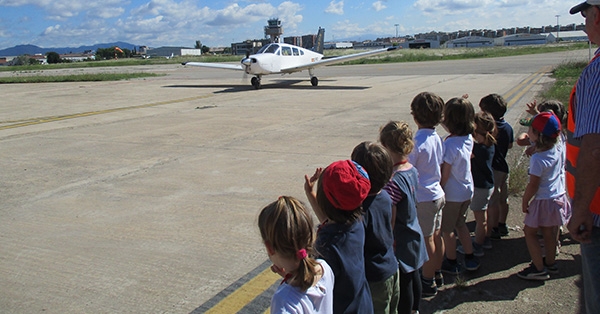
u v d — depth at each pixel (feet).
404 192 7.90
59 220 14.28
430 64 110.93
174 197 16.17
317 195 6.27
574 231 5.96
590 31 6.01
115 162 21.40
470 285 9.82
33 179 18.94
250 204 15.20
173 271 10.78
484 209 10.87
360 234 6.32
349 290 6.13
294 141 24.76
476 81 56.80
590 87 5.68
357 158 7.01
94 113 39.27
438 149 9.37
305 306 5.29
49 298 9.74
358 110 35.76
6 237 13.05
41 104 47.57
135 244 12.35
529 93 41.11
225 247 12.01
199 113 37.29
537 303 8.99
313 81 61.87
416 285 8.34
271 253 5.39
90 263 11.30
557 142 9.55
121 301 9.53
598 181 5.61
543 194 9.57
